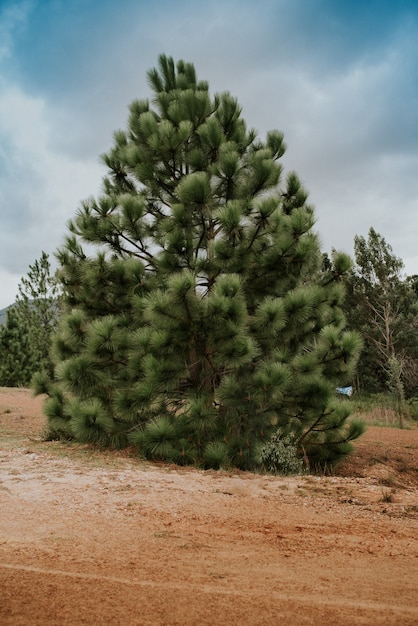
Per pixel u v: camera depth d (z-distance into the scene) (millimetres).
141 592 3504
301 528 5797
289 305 10258
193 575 3984
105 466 9008
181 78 13297
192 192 10258
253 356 9633
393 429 18844
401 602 3482
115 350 10367
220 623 2992
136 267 10680
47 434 12281
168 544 4973
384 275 35188
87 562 4262
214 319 9219
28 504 6398
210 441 10211
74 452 10312
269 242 10852
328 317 11797
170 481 8102
